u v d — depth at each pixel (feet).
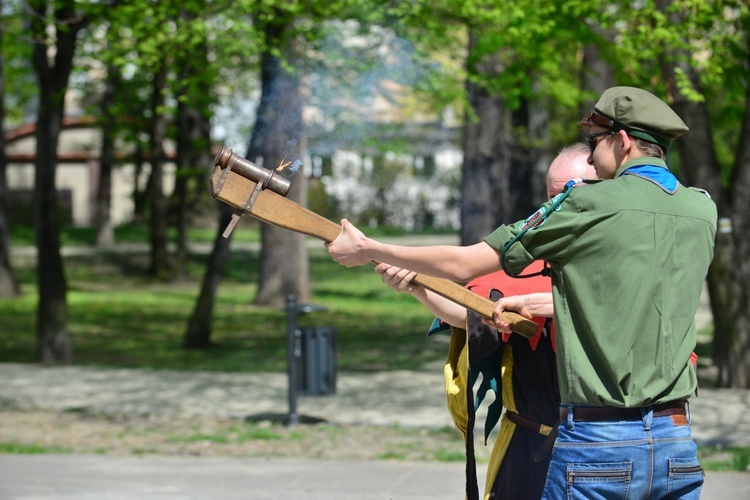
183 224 186.19
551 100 117.60
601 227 17.25
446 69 80.48
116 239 239.50
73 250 214.69
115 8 83.97
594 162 18.85
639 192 17.56
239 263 205.77
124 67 84.53
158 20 79.92
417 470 48.47
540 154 129.70
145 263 203.10
